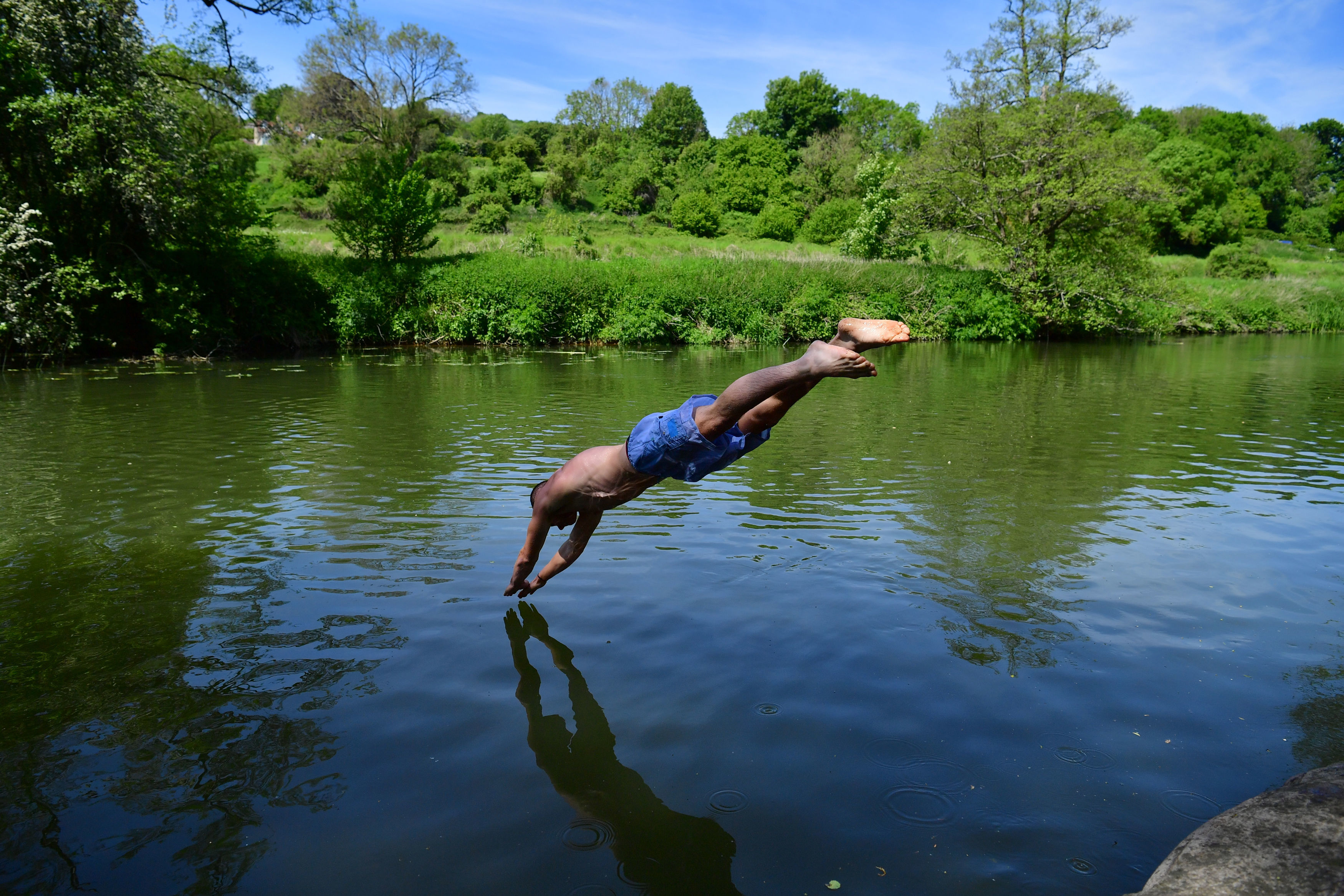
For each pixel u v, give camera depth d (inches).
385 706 143.2
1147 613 183.8
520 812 113.6
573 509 171.6
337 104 2143.2
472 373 644.1
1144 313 1061.1
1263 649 166.2
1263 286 1253.7
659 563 215.0
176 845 107.2
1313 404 501.7
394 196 906.7
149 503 269.9
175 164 690.2
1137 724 136.9
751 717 138.4
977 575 206.5
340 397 509.0
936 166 1079.0
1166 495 285.3
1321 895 86.2
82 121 619.8
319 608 185.9
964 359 802.2
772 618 179.6
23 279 641.6
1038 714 139.6
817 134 2807.6
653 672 154.7
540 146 3346.5
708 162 2824.8
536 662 159.3
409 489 289.3
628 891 97.8
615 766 124.4
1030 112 1013.2
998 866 102.3
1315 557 222.2
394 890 98.6
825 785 119.4
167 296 713.6
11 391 525.7
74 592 195.5
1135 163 983.6
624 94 3344.0
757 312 925.8
